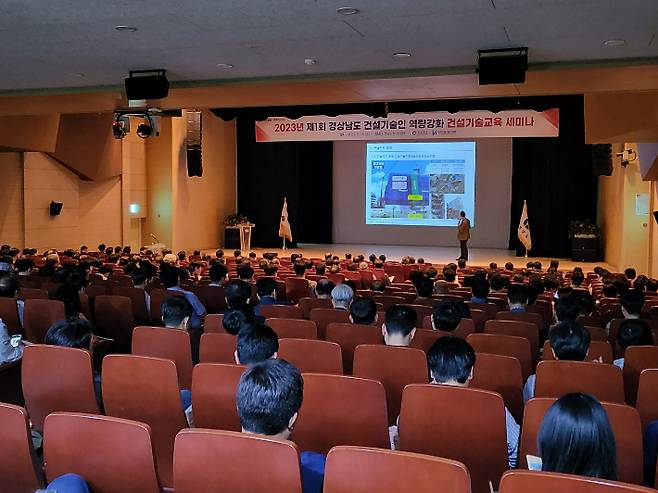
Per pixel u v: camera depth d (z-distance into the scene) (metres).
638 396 3.12
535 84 8.33
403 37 6.09
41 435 3.36
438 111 13.70
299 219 22.61
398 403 3.55
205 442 2.00
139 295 6.43
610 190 18.00
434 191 21.08
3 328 4.14
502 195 20.62
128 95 7.86
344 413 2.79
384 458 1.84
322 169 22.08
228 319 4.20
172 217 18.86
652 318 6.55
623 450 2.46
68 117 15.62
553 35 5.97
